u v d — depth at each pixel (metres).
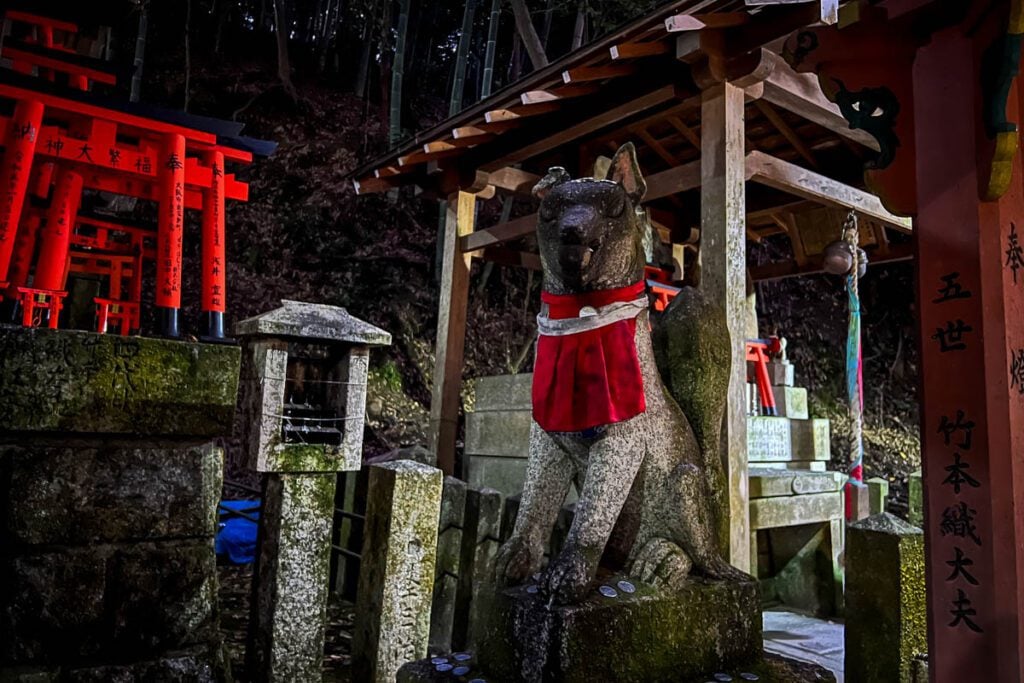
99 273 6.12
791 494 6.00
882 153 2.34
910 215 2.31
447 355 6.91
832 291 16.00
